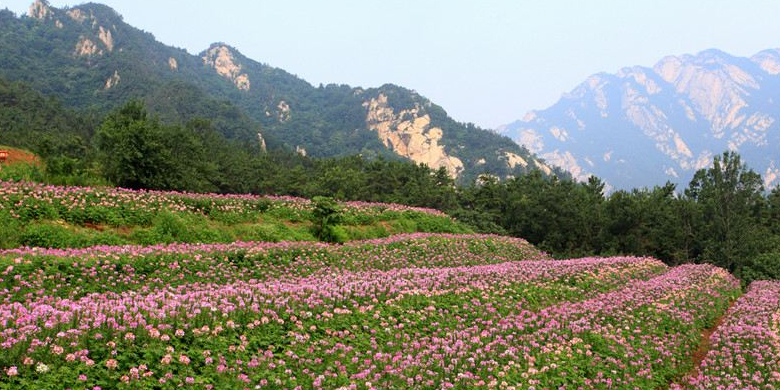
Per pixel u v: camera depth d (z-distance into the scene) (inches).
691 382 465.7
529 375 414.3
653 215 1625.2
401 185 2667.3
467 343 467.5
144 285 568.7
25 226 722.2
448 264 1010.1
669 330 617.6
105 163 1334.9
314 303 487.5
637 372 468.4
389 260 929.5
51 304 423.8
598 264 1000.2
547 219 1753.2
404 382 369.4
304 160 5462.6
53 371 301.6
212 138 3769.7
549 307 627.2
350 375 378.0
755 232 1433.3
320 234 1080.2
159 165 1386.6
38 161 1558.8
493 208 2121.1
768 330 652.7
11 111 4106.8
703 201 1692.9
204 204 1015.6
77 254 593.9
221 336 388.5
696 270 1162.6
